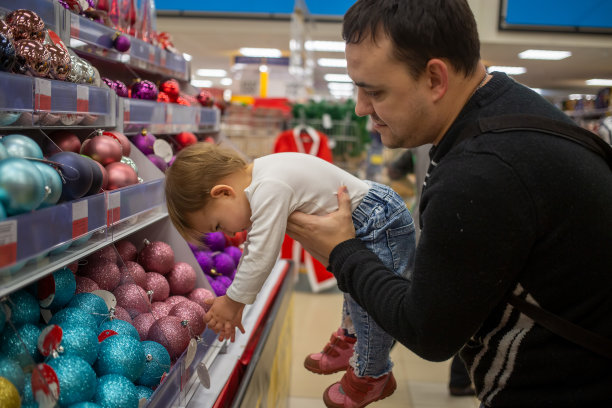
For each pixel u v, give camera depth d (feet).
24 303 3.13
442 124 2.89
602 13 26.22
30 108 3.35
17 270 2.77
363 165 19.38
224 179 4.12
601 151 2.69
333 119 17.87
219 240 6.37
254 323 5.50
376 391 4.41
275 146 15.81
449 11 2.64
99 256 4.32
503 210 2.40
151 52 6.82
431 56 2.67
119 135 4.99
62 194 3.37
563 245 2.47
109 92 4.78
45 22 4.37
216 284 5.76
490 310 2.56
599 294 2.52
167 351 3.94
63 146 4.31
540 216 2.43
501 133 2.55
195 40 33.96
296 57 20.01
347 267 3.09
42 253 2.89
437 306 2.51
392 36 2.66
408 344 2.73
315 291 14.25
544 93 53.06
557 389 2.67
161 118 6.55
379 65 2.73
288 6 29.71
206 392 4.00
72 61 4.33
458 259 2.46
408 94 2.77
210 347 4.56
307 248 3.59
